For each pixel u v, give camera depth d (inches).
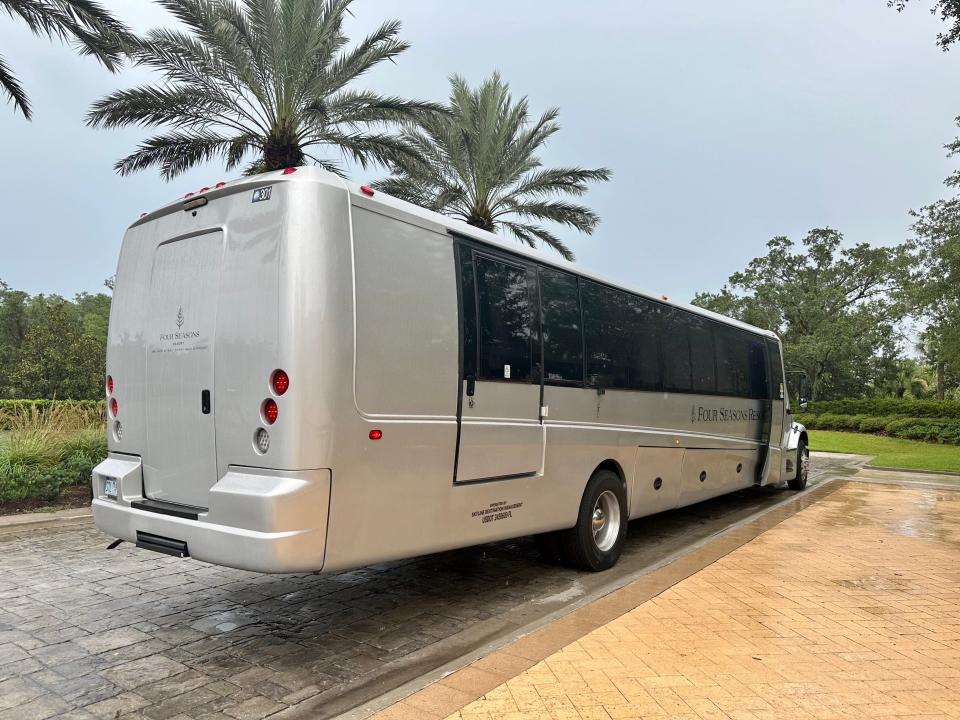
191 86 591.8
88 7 438.3
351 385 153.9
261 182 159.9
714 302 2274.9
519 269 217.0
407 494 168.4
